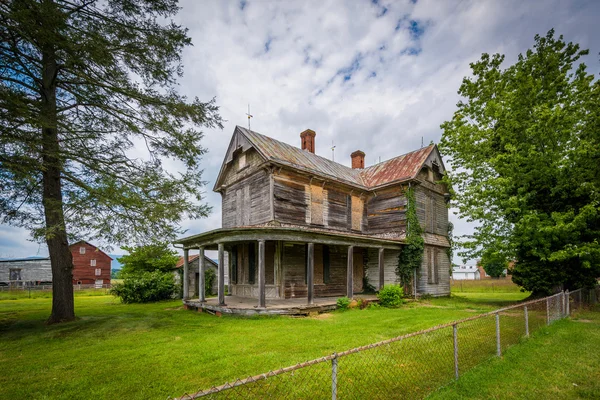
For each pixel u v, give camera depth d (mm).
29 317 13969
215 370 6105
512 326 9641
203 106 13086
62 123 10711
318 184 18250
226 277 33500
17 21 7613
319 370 5824
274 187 15859
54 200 10242
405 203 19641
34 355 7605
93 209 11109
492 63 18375
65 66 10680
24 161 8773
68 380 5824
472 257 16844
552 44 16422
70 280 12547
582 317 12156
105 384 5609
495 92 18219
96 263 48094
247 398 4746
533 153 14508
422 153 21859
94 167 11336
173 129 12555
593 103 13609
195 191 12695
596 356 6852
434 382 5262
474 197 16812
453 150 18734
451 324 5379
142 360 6910
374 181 21906
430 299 19328
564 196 14953
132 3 11219
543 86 16312
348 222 19891
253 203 17219
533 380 5461
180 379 5719
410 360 6363
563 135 14562
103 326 11062
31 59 10008
